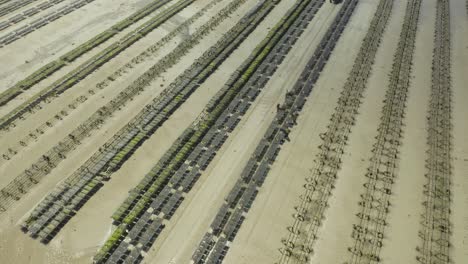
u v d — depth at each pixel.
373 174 36.75
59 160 38.50
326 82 47.69
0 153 39.22
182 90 46.59
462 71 49.28
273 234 32.28
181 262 30.56
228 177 36.94
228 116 43.34
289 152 39.03
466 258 30.42
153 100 45.31
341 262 30.38
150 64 50.81
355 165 37.69
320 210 33.94
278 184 36.09
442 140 39.94
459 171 36.94
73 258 30.72
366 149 39.19
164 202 34.84
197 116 43.47
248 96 45.62
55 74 49.47
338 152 38.91
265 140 40.19
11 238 32.00
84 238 32.12
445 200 34.44
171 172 37.41
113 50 52.94
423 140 40.06
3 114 43.72
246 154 39.09
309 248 31.27
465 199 34.56
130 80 48.19
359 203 34.44
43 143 40.28
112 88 47.00
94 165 37.97
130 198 34.91
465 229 32.34
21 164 38.19
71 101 45.22
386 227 32.62
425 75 48.69
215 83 48.00
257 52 53.03
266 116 43.19
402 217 33.31
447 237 31.78
